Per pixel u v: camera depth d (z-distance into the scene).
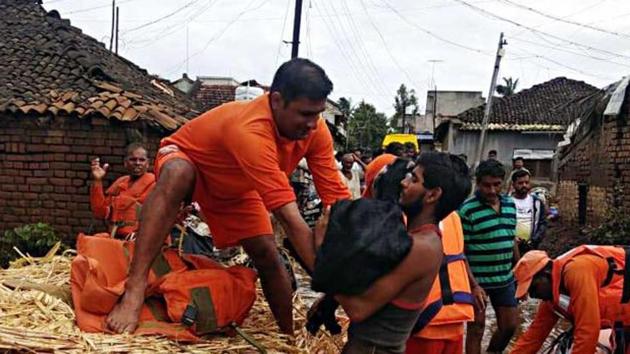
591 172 13.70
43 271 4.07
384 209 2.44
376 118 65.38
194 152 3.38
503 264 5.09
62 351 2.78
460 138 28.48
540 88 30.23
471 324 4.80
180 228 3.95
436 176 2.61
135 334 3.11
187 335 3.19
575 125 16.89
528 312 7.73
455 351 3.44
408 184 2.68
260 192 2.95
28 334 2.83
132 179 5.92
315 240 2.65
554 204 18.34
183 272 3.42
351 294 2.42
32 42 11.30
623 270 3.66
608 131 12.41
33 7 12.62
